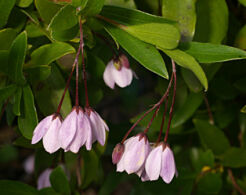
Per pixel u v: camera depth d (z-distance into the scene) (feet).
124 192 1.44
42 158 0.86
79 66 0.75
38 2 0.69
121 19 0.71
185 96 0.84
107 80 0.77
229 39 0.82
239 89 0.84
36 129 0.68
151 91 1.46
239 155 0.85
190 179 0.86
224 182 0.90
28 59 0.75
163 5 0.73
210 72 0.77
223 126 0.88
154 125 0.83
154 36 0.70
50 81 0.75
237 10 0.86
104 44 0.84
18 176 1.45
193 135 0.91
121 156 0.70
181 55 0.69
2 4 0.70
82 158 0.85
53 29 0.68
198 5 0.75
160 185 0.87
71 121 0.67
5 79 0.74
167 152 0.69
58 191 0.81
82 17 0.70
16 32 0.71
